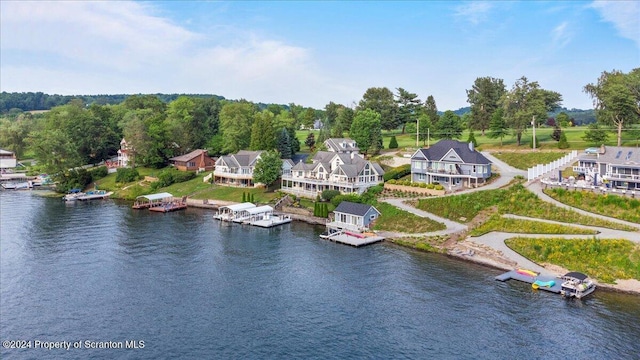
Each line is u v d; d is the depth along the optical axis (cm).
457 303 5384
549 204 7725
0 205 11619
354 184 10206
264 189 12012
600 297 5494
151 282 6088
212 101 19712
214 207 11319
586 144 11219
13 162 16975
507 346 4431
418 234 8081
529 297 5516
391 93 17450
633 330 4681
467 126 17600
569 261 6316
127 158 16075
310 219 9744
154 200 12088
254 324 4916
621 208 7112
